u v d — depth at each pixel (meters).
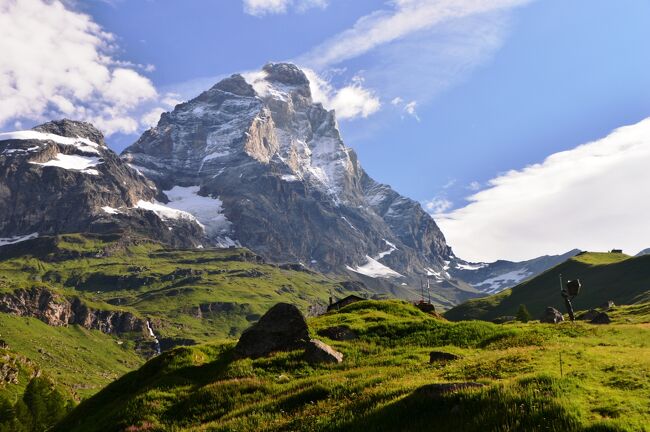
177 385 43.06
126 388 50.25
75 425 47.28
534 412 18.42
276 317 48.94
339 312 72.19
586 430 16.98
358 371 37.41
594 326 52.97
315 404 29.97
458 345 48.53
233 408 35.25
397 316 68.62
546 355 33.25
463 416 19.62
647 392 21.66
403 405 21.91
